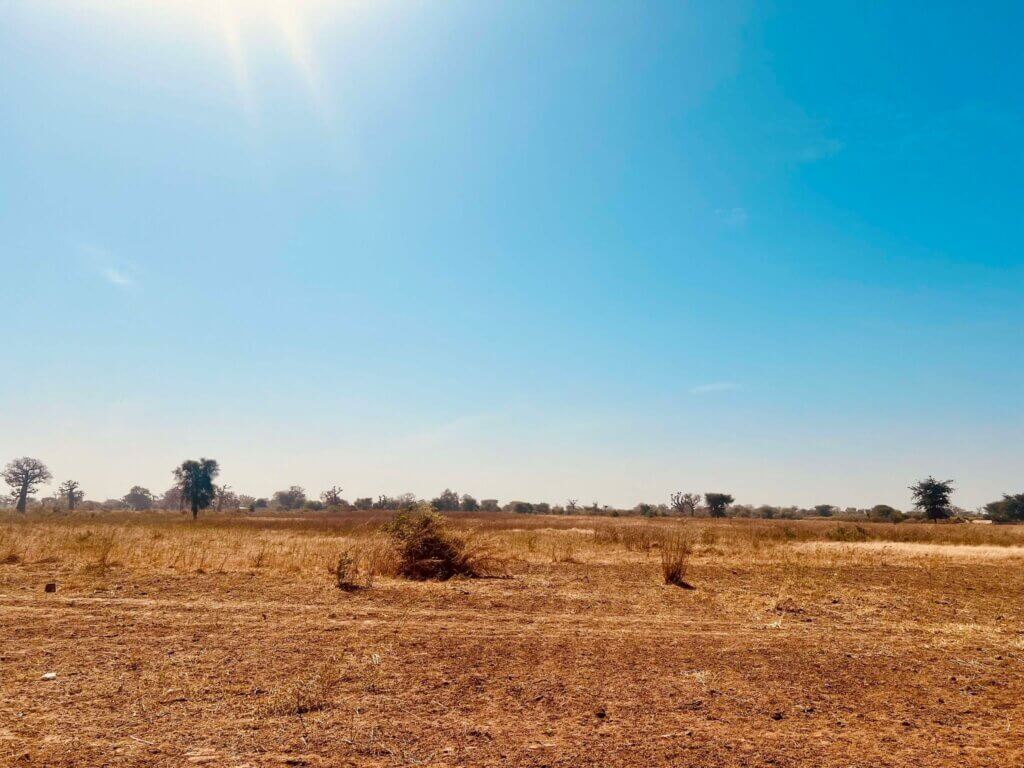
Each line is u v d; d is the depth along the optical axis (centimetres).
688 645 841
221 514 7375
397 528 1625
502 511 10394
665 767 461
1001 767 466
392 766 459
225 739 503
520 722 551
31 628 865
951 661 780
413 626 917
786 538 3112
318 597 1148
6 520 3834
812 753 490
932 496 7250
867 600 1258
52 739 496
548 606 1119
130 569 1453
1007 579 1595
